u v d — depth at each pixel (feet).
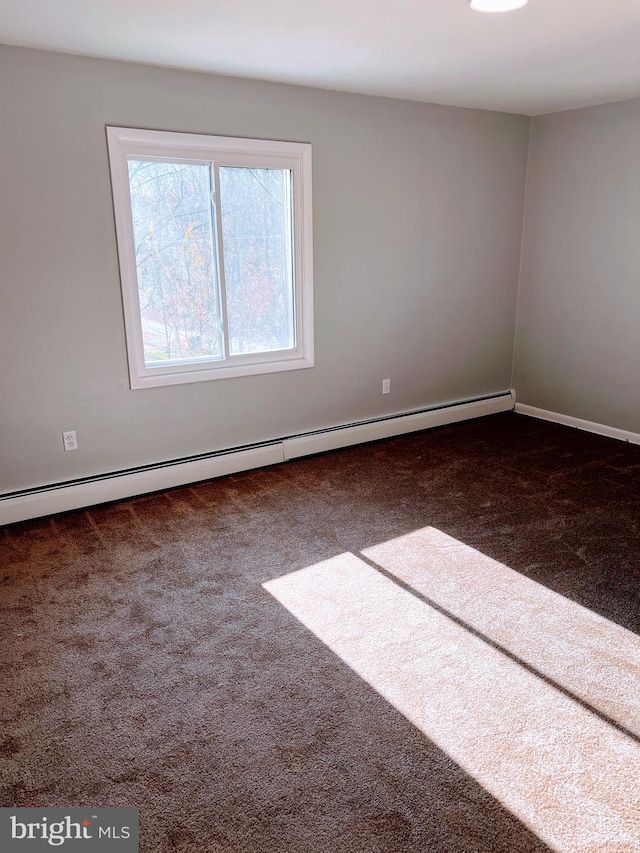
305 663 7.09
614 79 11.46
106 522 10.62
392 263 14.08
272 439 13.30
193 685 6.75
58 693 6.63
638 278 13.91
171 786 5.49
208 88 10.79
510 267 16.33
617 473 12.71
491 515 10.78
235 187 11.67
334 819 5.16
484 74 11.04
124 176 10.37
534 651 7.26
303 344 13.24
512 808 5.26
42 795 5.40
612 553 9.45
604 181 14.16
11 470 10.46
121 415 11.30
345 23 8.19
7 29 8.29
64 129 9.68
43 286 10.05
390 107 13.06
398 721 6.22
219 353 12.30
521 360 17.04
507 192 15.62
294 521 10.61
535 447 14.37
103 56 9.63
